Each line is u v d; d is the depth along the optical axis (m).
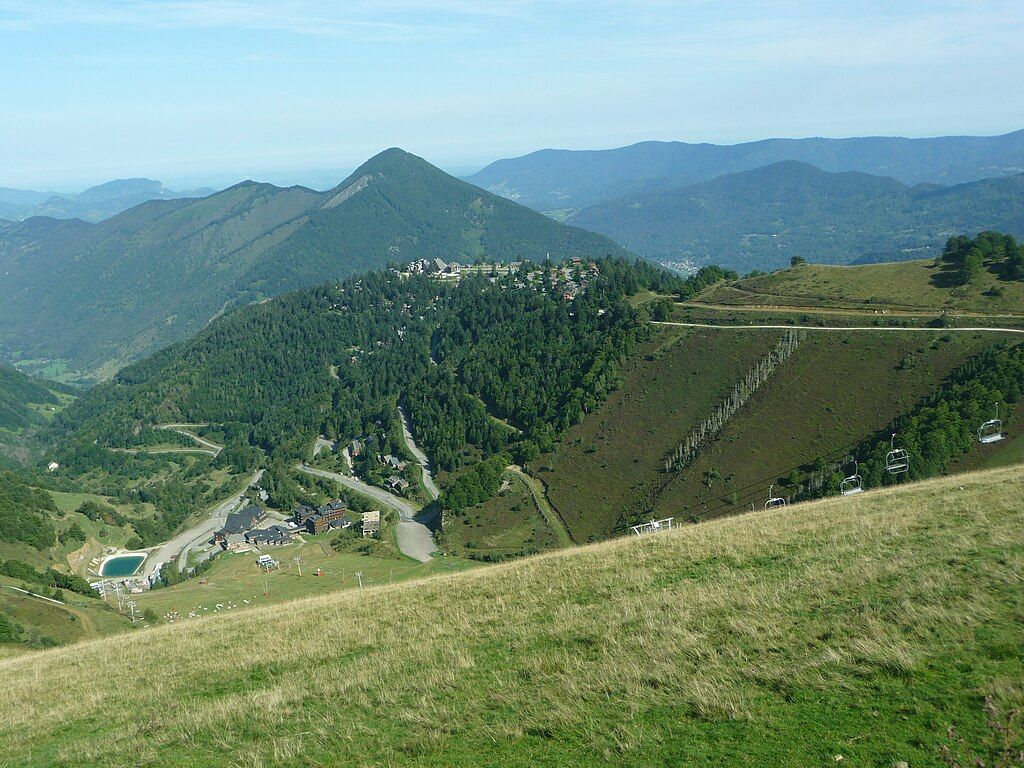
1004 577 17.72
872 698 13.28
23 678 29.06
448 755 13.80
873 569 20.47
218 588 117.81
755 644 16.52
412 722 15.57
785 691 14.08
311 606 35.09
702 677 15.16
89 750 17.12
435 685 17.66
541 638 20.22
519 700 15.80
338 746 14.92
